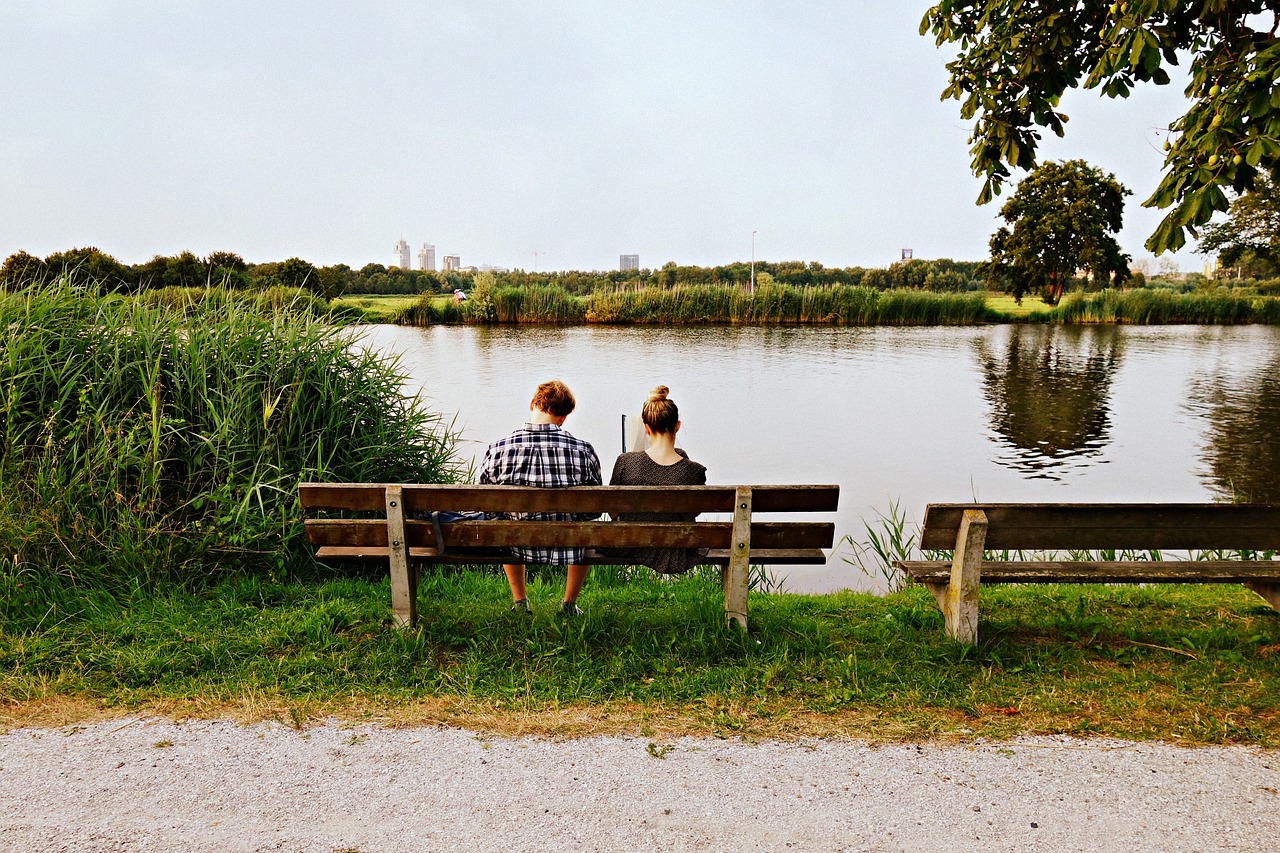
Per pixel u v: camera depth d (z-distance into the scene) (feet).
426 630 14.15
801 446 42.93
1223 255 138.82
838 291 153.38
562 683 12.55
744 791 9.71
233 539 17.07
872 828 9.00
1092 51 18.60
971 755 10.55
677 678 12.66
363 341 22.47
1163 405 56.70
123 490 17.37
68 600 15.19
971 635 13.79
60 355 18.78
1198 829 8.96
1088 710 11.72
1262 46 15.11
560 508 13.70
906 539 27.45
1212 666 13.07
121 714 11.58
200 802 9.45
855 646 13.98
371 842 8.72
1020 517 13.64
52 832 8.83
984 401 57.98
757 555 14.30
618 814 9.25
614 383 65.46
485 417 49.73
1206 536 13.85
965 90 20.56
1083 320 164.45
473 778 9.98
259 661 13.12
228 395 18.85
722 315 148.77
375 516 18.79
